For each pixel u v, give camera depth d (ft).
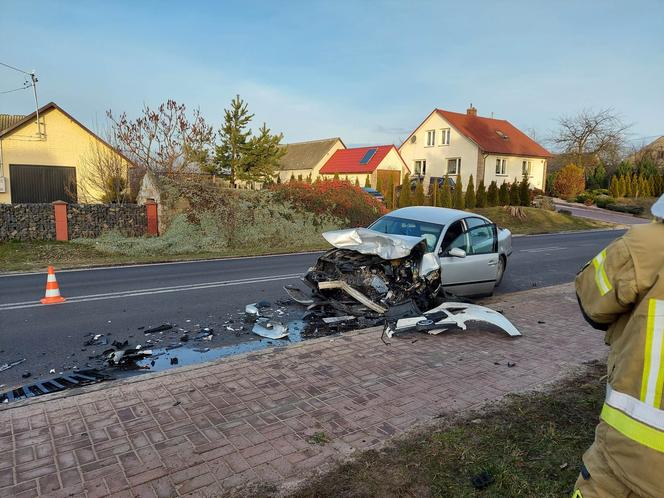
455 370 15.75
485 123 140.26
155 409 12.71
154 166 82.28
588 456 5.77
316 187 66.13
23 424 11.89
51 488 9.37
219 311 24.57
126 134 79.87
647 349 4.98
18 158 86.12
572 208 127.85
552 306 25.17
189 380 14.61
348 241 23.49
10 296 28.37
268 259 46.70
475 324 21.24
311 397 13.51
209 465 10.13
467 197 99.30
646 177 157.17
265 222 59.67
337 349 17.62
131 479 9.65
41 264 42.32
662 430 4.84
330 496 9.09
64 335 20.48
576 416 12.34
